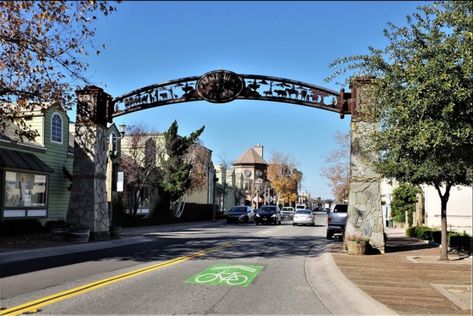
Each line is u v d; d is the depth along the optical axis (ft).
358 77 36.50
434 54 24.73
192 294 29.76
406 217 114.62
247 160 323.37
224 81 62.95
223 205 206.69
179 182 126.72
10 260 45.11
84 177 65.77
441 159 25.55
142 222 111.34
